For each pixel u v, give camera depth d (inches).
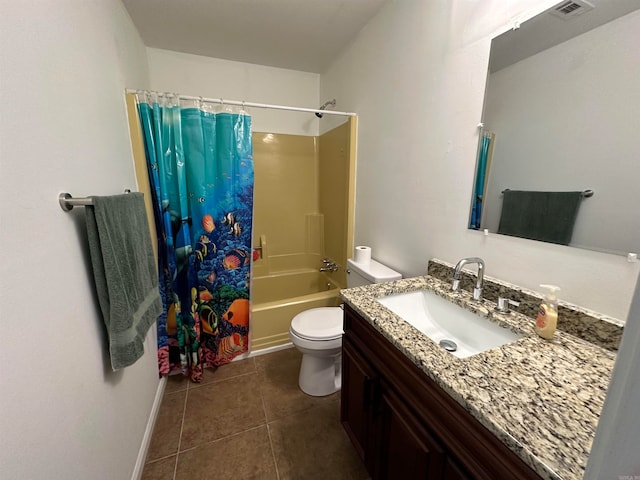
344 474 47.8
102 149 44.2
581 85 30.4
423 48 53.5
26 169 25.0
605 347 29.9
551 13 32.6
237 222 73.9
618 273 29.1
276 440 54.1
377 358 39.1
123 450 42.0
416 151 57.5
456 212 48.9
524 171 37.3
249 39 80.7
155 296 49.9
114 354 35.9
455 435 26.0
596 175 29.9
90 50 41.6
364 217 80.4
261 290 107.0
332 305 89.3
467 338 41.6
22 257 23.8
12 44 24.2
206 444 53.2
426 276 55.2
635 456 10.1
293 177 111.0
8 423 21.0
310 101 109.0
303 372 66.8
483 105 42.3
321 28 74.5
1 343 20.8
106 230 34.5
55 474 25.9
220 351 76.5
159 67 88.4
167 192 65.5
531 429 20.1
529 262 37.8
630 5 26.1
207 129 67.9
